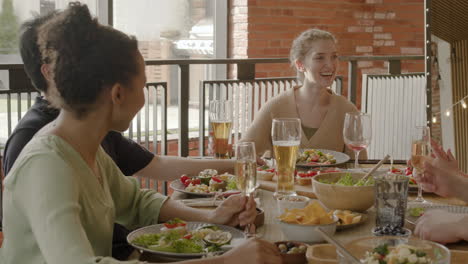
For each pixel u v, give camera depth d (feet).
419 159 5.95
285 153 5.96
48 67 4.25
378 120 15.15
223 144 7.84
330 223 4.64
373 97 15.14
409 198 5.98
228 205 5.13
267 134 9.11
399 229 4.61
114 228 5.35
